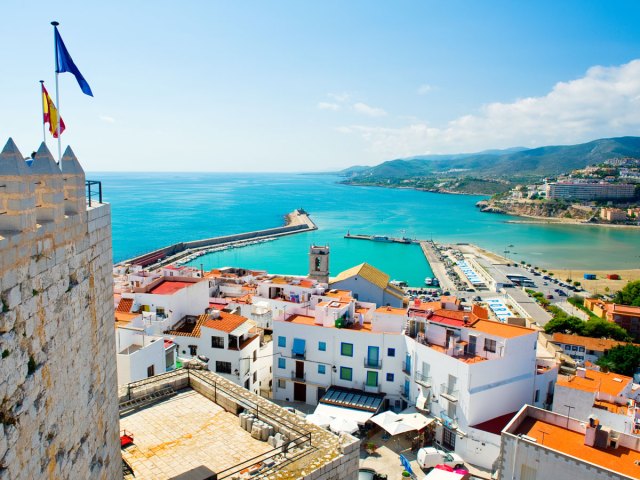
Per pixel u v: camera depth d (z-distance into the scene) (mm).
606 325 115938
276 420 30141
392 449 60812
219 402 33344
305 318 78625
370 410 66000
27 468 13750
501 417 59406
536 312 143000
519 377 60875
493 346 60938
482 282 191875
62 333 16500
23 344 13562
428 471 55469
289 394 75625
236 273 133875
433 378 62656
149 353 54562
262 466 24922
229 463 26531
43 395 14875
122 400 32812
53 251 15734
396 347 69062
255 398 33000
